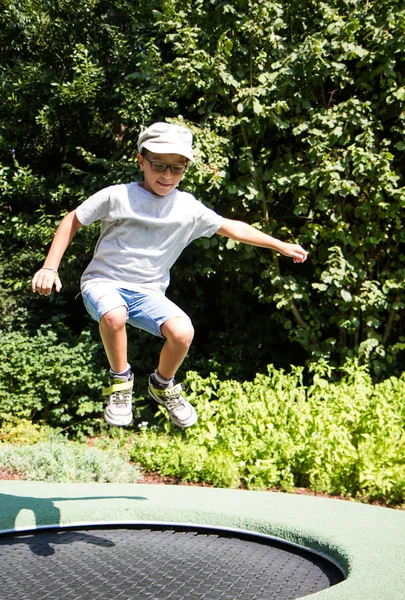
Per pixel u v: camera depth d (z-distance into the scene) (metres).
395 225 8.41
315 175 7.78
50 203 10.89
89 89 10.13
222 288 10.25
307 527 4.01
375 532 3.97
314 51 7.64
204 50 8.07
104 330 3.10
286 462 6.14
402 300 8.52
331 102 8.63
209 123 8.23
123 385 3.23
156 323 3.21
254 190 8.09
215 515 4.32
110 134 10.38
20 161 11.71
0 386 8.72
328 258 8.48
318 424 6.15
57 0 10.96
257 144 8.66
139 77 8.48
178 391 3.44
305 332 8.55
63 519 4.30
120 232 3.23
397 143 7.96
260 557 3.78
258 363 9.91
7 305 10.12
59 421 8.98
